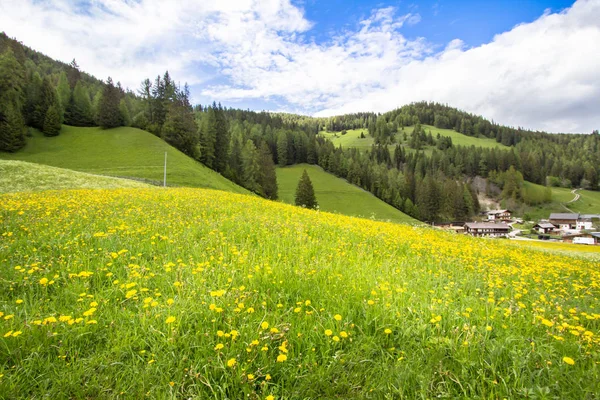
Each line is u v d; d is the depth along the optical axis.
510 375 2.83
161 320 3.43
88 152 65.06
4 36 85.00
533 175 189.38
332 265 5.95
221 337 3.18
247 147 97.44
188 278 4.54
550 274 8.02
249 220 10.35
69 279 4.58
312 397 2.61
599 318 4.39
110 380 2.64
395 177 153.50
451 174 188.62
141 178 48.56
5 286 4.14
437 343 3.27
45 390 2.50
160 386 2.56
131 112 111.69
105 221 8.53
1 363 2.75
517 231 121.56
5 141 60.44
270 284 4.60
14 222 7.83
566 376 2.84
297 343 3.14
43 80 77.81
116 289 4.18
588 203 165.38
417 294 4.64
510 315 4.07
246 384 2.59
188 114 84.50
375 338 3.38
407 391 2.64
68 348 2.94
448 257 8.34
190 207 13.01
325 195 114.00
